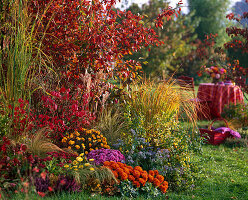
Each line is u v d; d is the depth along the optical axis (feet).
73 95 18.84
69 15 18.56
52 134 16.30
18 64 15.12
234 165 20.53
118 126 19.27
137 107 20.04
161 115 19.47
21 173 11.91
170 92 20.85
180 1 20.15
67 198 11.47
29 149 13.15
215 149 24.52
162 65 68.49
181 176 15.84
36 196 11.05
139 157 16.11
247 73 28.53
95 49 18.37
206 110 34.94
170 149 16.99
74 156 14.52
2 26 16.57
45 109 16.97
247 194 15.25
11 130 13.97
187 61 91.15
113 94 19.92
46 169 12.69
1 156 12.30
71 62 19.27
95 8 18.75
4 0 16.56
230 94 34.40
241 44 30.30
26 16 16.84
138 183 13.57
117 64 20.35
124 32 18.89
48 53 18.28
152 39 20.17
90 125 18.58
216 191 15.56
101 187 13.12
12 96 14.79
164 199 13.70
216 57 29.58
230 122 31.30
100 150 15.61
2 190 11.00
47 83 17.65
